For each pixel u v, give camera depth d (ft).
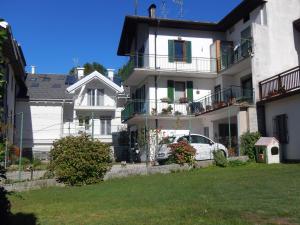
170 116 95.35
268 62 79.46
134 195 38.60
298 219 23.58
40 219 29.37
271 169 54.19
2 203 19.10
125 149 107.96
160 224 24.44
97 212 31.01
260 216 24.86
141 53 99.60
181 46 100.94
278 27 81.61
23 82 117.70
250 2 84.64
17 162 60.80
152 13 102.47
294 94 64.03
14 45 70.95
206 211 27.35
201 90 101.19
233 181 43.57
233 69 90.33
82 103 123.54
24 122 118.32
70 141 53.78
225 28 102.12
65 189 48.75
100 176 54.75
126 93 129.80
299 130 63.77
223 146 73.05
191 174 55.31
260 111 75.10
